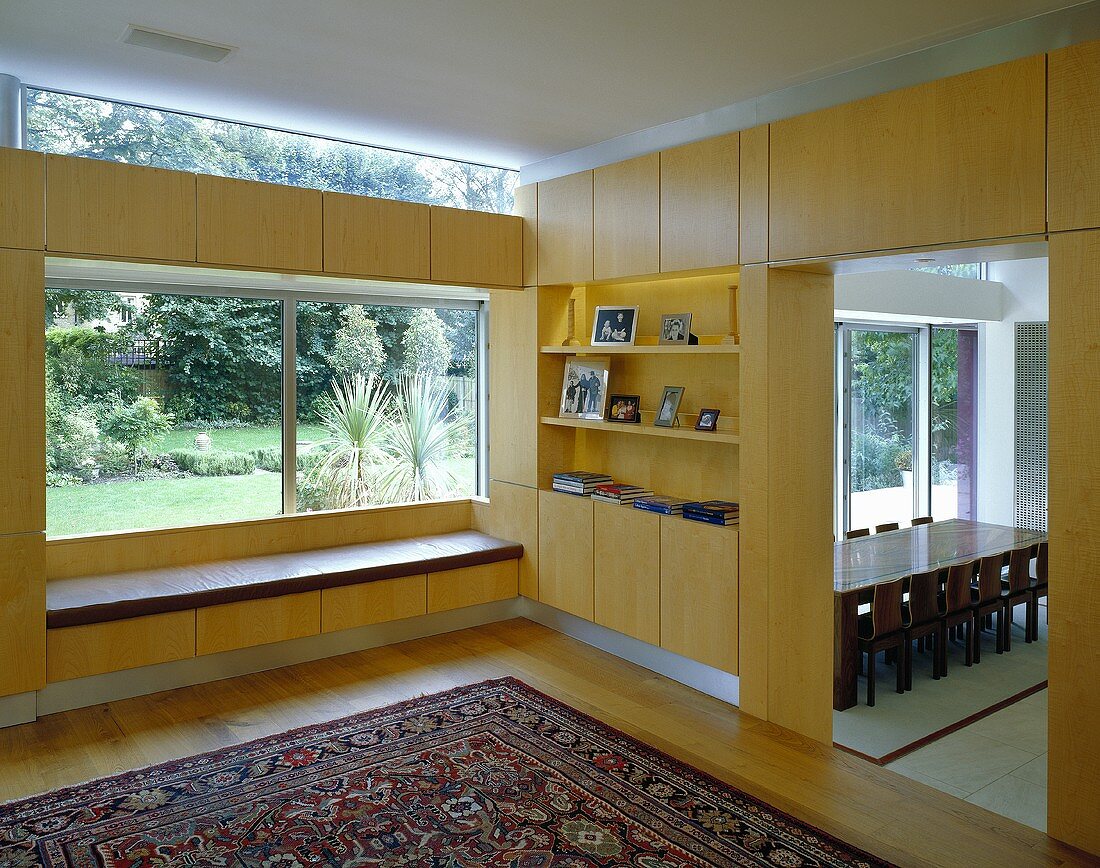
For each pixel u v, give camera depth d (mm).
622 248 4766
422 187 5625
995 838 3051
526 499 5559
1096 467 2893
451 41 3537
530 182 5695
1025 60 3031
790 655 4141
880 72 3672
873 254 3551
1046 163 2984
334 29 3430
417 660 4820
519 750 3662
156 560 4852
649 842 2967
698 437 4395
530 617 5641
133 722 3939
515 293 5609
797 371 4117
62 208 3947
